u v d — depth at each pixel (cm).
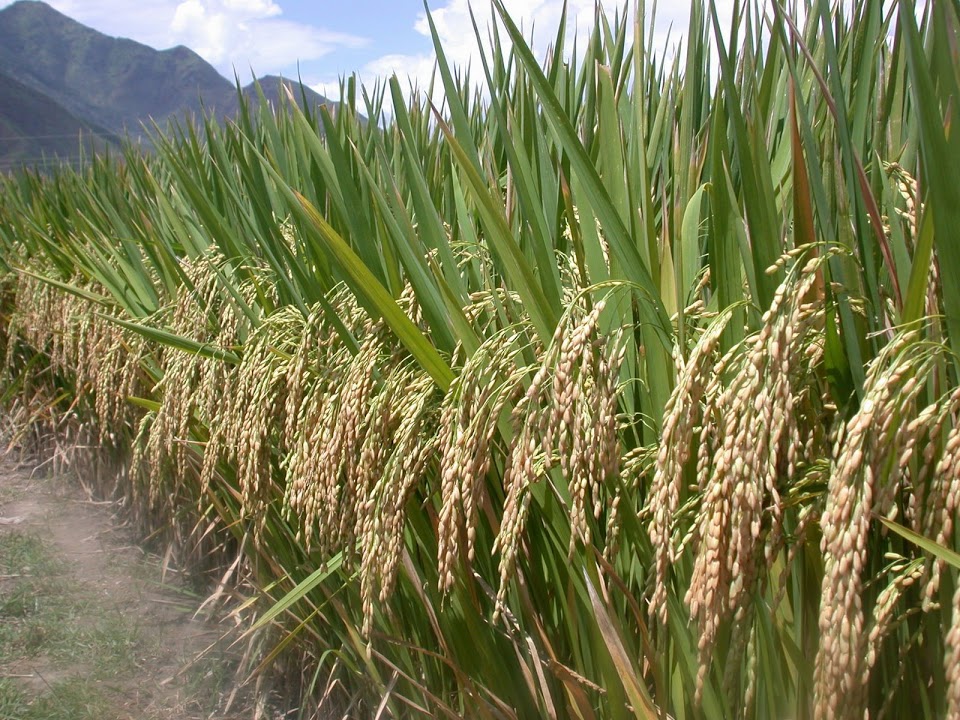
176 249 403
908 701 148
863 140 163
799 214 145
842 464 112
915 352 121
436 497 212
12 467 627
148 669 353
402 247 189
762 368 117
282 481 283
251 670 333
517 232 231
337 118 339
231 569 338
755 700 154
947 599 131
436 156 310
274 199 332
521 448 145
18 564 451
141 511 459
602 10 244
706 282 188
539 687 206
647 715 158
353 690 282
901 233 137
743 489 115
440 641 211
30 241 652
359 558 230
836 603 111
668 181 224
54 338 525
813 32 228
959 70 118
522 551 202
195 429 309
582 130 248
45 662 368
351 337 215
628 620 186
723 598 121
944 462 114
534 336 180
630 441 182
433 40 194
